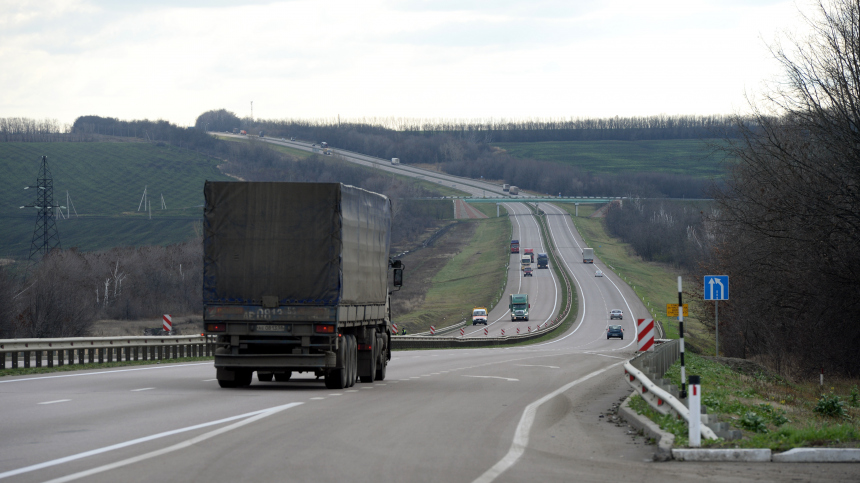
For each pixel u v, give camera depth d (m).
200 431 11.37
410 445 10.38
